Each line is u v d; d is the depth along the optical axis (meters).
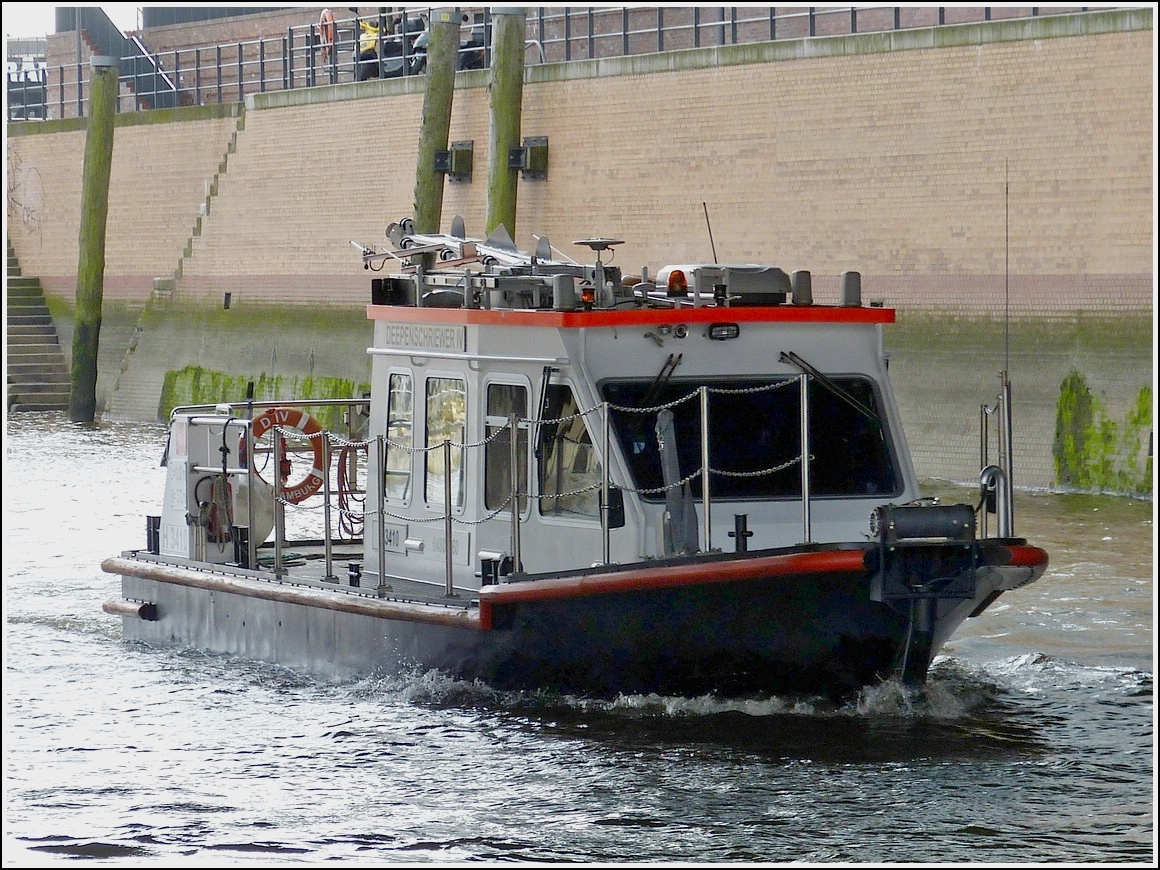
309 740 39.59
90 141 133.50
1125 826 33.44
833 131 92.38
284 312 126.81
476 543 42.19
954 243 86.62
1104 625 50.25
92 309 133.00
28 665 47.41
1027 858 31.77
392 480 44.84
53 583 61.50
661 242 101.94
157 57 163.12
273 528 49.19
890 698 40.16
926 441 86.06
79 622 54.03
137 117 141.12
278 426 47.88
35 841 33.62
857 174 91.19
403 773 37.12
